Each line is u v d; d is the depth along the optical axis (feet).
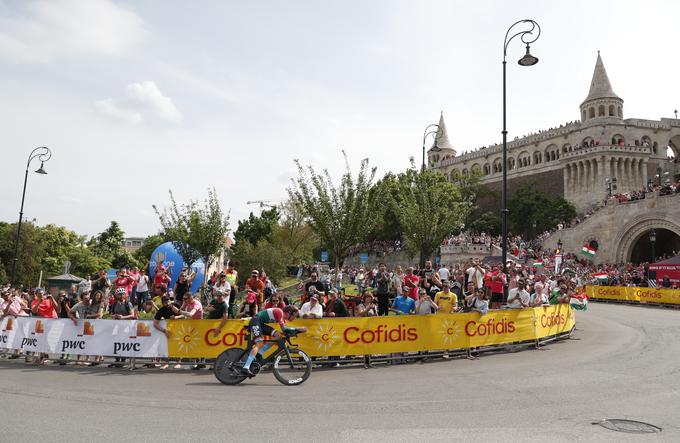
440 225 88.79
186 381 31.35
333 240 70.54
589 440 18.83
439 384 29.50
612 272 129.08
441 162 349.41
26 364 38.91
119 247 292.20
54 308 49.83
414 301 46.93
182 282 61.00
